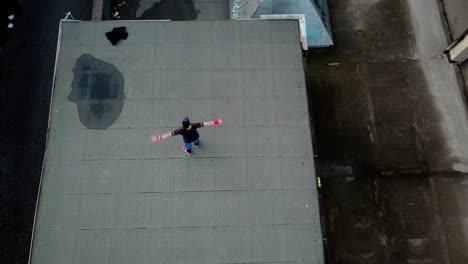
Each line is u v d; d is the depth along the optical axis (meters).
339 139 13.50
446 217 12.68
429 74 14.43
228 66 10.28
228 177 9.31
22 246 12.47
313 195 9.23
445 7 15.27
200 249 8.76
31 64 14.48
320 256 8.80
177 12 13.45
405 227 12.53
